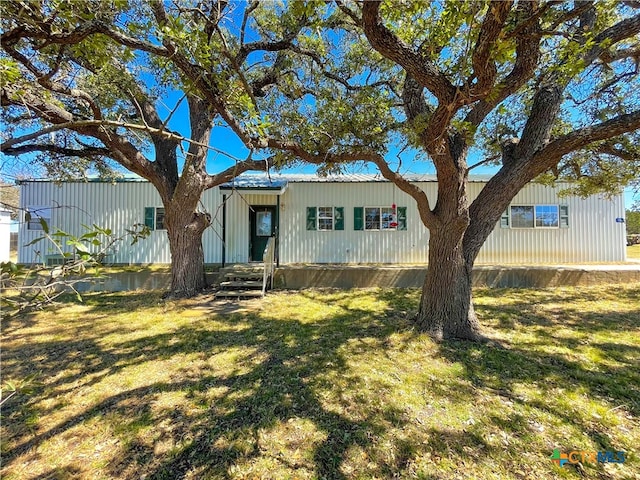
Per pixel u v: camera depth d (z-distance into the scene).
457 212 4.49
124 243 10.95
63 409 2.87
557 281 8.67
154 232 11.05
